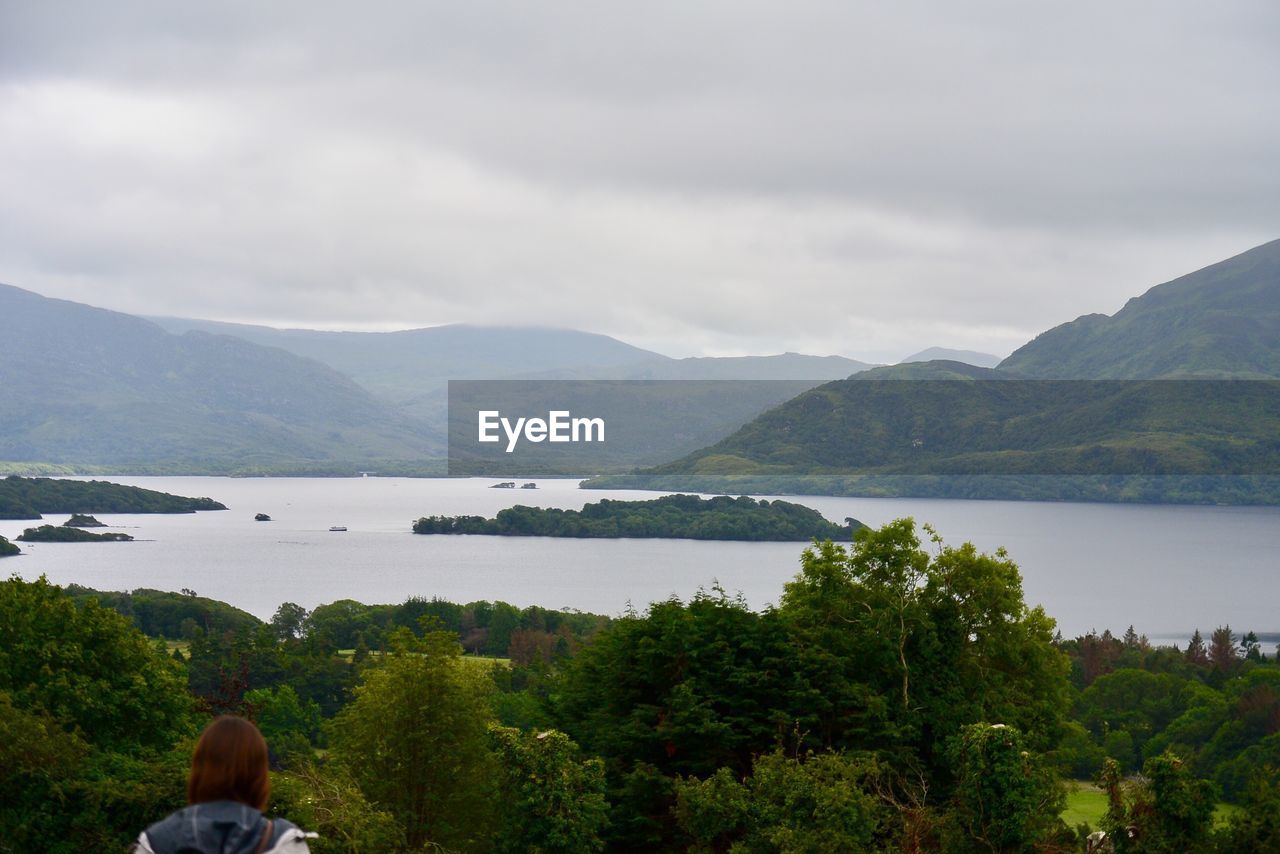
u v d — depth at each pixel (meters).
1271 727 74.75
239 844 5.73
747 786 29.22
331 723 33.50
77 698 34.12
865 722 39.16
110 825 24.38
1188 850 23.17
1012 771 24.11
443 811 30.89
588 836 28.20
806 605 47.06
